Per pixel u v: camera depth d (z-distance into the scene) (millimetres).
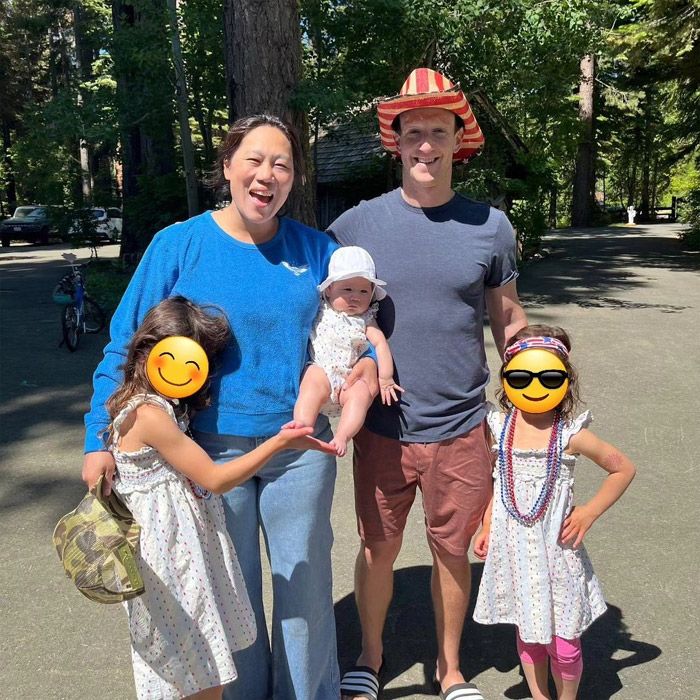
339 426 2412
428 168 2691
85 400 7250
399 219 2764
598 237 31016
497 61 13219
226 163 2428
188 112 13469
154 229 16422
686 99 27438
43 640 3340
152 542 2215
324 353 2525
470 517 2805
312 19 11570
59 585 3816
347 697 2883
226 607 2357
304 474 2498
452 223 2736
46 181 17703
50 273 18688
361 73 12008
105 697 2953
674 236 31312
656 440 5824
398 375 2762
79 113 12539
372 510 2875
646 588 3682
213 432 2438
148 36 12180
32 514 4727
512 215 18141
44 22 26172
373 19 11461
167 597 2223
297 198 8805
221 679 2268
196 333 2254
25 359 9039
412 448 2781
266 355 2426
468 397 2779
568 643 2617
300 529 2520
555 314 11906
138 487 2230
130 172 17844
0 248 29594
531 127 16781
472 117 2746
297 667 2578
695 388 7328
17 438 6180
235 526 2510
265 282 2426
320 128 13406
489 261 2742
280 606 2570
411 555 4098
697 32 18484
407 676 3061
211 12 11914
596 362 8445
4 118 40406
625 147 47688
